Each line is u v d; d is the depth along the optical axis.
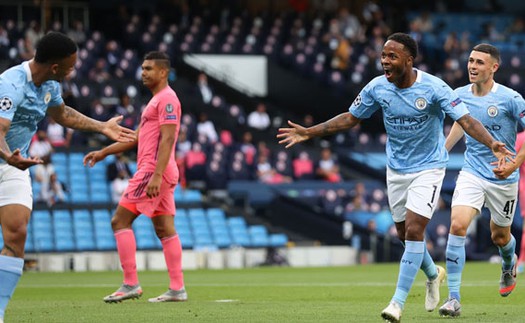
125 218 21.34
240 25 64.44
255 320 17.02
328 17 68.00
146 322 16.69
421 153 17.44
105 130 17.56
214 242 47.50
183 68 61.16
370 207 52.53
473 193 19.80
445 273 19.00
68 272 39.84
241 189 51.81
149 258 43.44
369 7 68.62
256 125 58.06
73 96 47.91
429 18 70.00
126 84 55.47
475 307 20.36
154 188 20.67
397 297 16.67
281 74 63.31
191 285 29.27
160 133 20.92
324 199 52.56
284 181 52.88
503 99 20.03
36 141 46.75
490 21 73.06
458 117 17.09
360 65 63.31
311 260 46.62
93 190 48.62
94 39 57.72
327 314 18.27
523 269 34.84
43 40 15.22
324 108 62.53
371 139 60.00
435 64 65.12
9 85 15.03
